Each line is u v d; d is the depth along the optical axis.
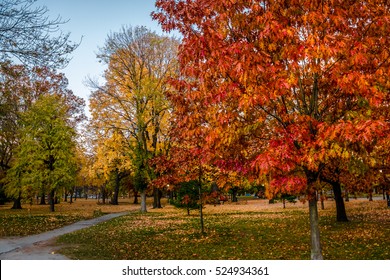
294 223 17.14
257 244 11.45
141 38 31.64
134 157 29.56
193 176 14.20
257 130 6.72
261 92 5.46
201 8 6.50
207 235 13.88
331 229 14.41
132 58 31.47
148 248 11.16
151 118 30.44
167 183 14.91
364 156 5.47
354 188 15.10
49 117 31.42
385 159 8.11
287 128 6.01
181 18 6.51
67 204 53.00
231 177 9.16
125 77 31.73
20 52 14.06
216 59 5.99
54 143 30.94
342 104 6.45
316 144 5.56
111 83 31.80
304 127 5.90
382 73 5.72
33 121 30.91
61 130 31.23
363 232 13.09
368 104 5.75
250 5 6.36
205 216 23.42
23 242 12.71
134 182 29.94
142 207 29.73
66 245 11.86
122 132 32.09
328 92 6.93
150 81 29.44
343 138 5.08
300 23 6.17
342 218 17.03
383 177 14.34
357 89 5.50
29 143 30.34
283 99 6.46
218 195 14.37
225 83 5.89
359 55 5.38
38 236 14.45
